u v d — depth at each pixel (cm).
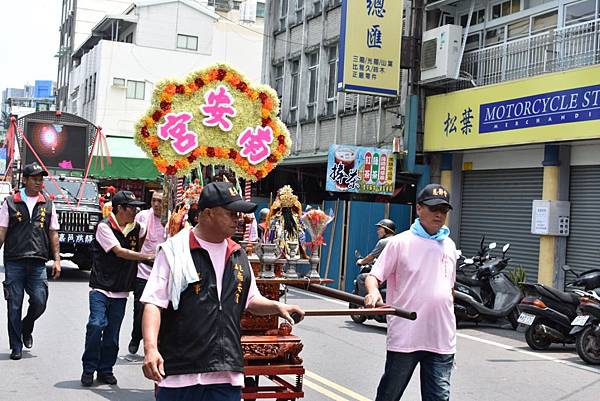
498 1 1459
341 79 1432
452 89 1523
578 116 1161
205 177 757
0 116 6531
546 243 1285
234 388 360
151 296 351
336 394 689
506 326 1234
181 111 633
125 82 3766
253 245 579
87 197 1703
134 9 3906
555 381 805
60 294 1312
